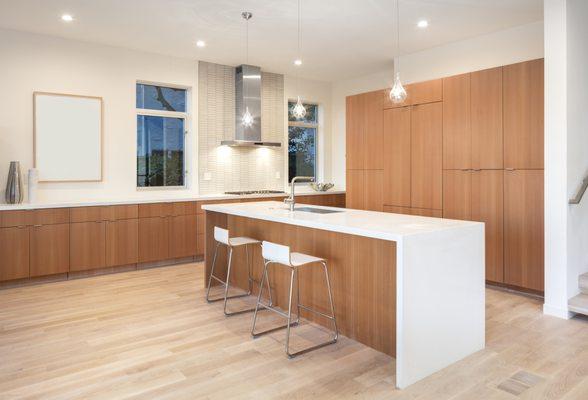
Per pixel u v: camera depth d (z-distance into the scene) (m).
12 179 5.18
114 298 4.60
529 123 4.62
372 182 6.21
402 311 2.68
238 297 4.66
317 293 3.81
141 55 6.29
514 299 4.53
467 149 5.14
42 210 5.14
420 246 2.78
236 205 4.79
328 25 5.25
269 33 5.53
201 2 4.54
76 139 5.80
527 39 5.28
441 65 6.15
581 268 4.19
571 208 4.00
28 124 5.46
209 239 5.02
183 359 3.10
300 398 2.57
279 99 7.82
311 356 3.15
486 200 4.98
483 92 4.98
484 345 3.30
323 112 8.52
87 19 5.01
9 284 5.05
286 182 8.00
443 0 4.54
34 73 5.48
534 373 2.88
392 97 4.25
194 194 6.87
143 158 6.55
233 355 3.17
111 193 6.12
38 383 2.75
